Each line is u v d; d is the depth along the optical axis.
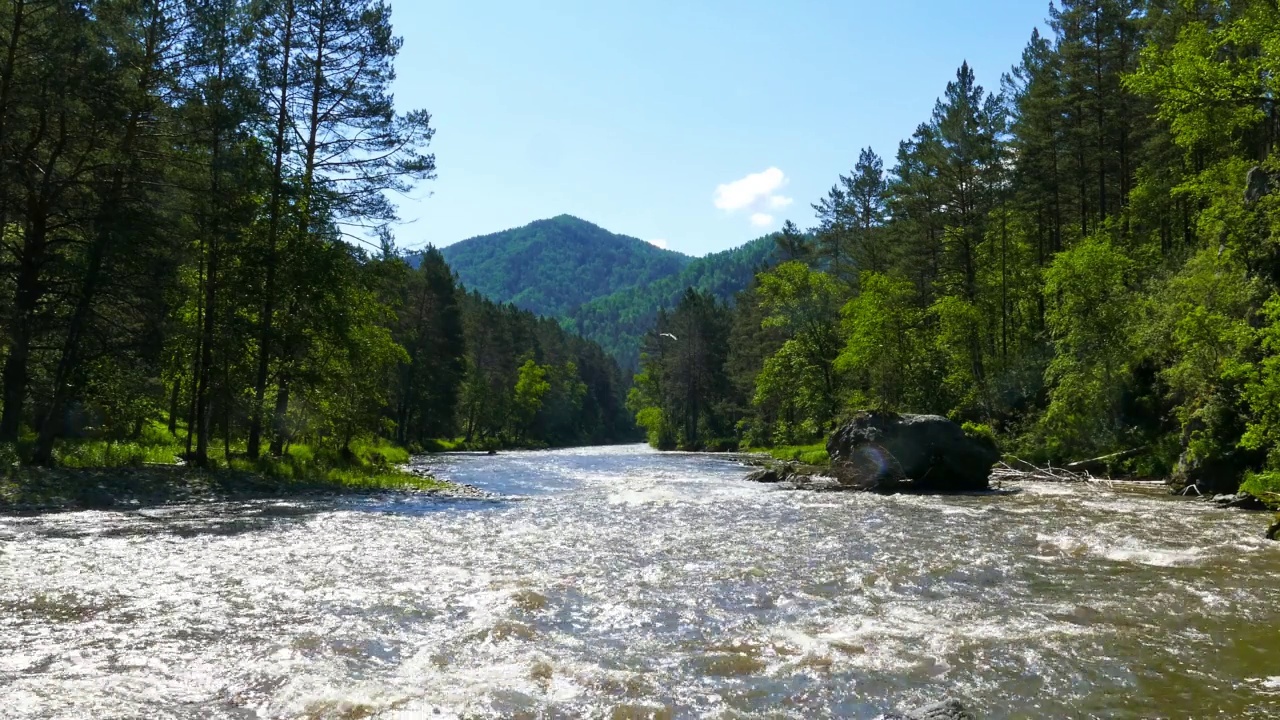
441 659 7.08
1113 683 6.61
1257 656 7.33
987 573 11.18
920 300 59.88
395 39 29.78
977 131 50.66
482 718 5.70
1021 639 7.84
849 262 73.44
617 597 9.54
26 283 24.34
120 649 7.19
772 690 6.38
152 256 25.17
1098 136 45.47
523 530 15.43
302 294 27.78
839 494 25.70
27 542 12.93
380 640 7.62
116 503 19.03
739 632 8.07
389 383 66.50
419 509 19.30
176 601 9.03
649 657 7.22
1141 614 8.87
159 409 29.17
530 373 104.62
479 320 106.12
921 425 28.16
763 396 62.06
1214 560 12.33
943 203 55.06
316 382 29.55
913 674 6.80
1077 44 44.81
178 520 16.27
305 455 32.56
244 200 26.72
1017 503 22.16
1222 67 19.41
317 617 8.44
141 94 24.88
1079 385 36.47
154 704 5.86
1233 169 32.12
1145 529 16.02
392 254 30.83
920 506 21.06
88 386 25.88
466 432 101.88
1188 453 25.58
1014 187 50.44
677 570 11.25
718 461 52.44
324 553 12.44
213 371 26.59
